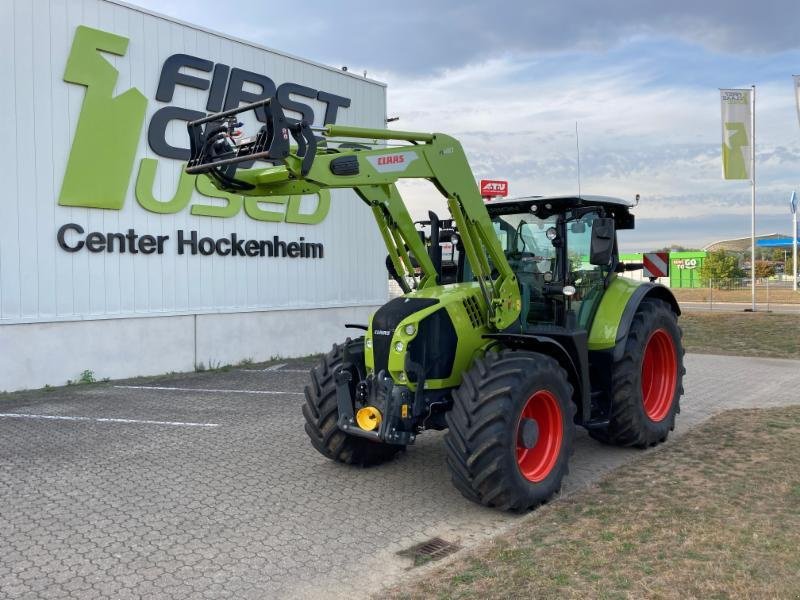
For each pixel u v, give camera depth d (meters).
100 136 10.49
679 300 30.31
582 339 5.75
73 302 10.28
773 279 47.12
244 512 4.88
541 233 6.24
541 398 4.98
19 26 9.69
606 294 6.45
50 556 4.13
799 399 8.69
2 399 9.12
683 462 5.85
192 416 8.02
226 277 12.30
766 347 13.94
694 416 7.81
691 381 10.16
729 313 18.81
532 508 4.84
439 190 5.28
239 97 12.48
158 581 3.80
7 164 9.59
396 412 4.89
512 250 6.41
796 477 5.25
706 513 4.52
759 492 4.92
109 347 10.69
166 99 11.36
